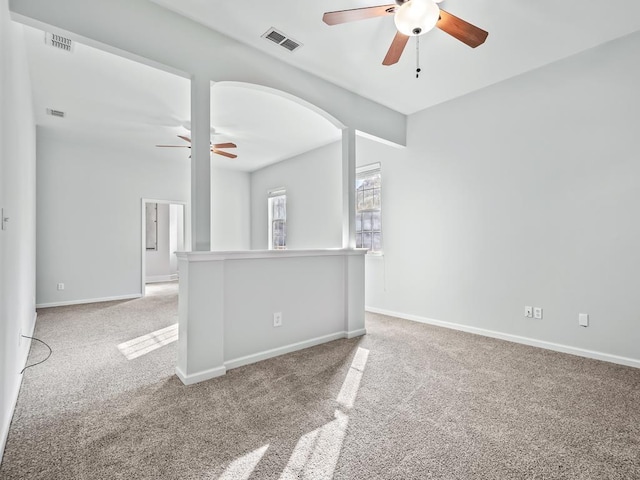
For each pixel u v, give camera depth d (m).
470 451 1.60
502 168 3.52
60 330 3.82
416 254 4.36
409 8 1.92
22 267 2.78
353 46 2.87
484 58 3.07
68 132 5.09
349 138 3.68
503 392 2.24
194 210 2.48
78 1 2.00
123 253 6.06
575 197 3.02
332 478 1.42
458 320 3.90
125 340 3.43
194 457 1.56
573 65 3.03
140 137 5.34
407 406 2.05
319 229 5.88
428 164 4.21
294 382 2.40
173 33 2.40
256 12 2.43
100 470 1.46
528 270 3.32
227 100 3.95
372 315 4.70
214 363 2.49
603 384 2.37
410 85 3.59
